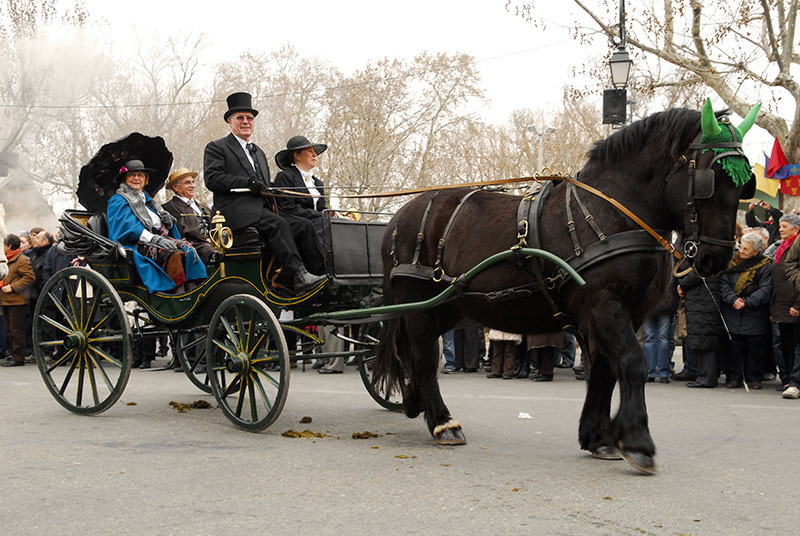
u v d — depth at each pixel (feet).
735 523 12.76
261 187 21.70
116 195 24.22
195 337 30.50
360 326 24.17
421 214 19.79
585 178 17.37
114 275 24.21
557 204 17.25
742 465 16.94
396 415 23.54
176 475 15.72
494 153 121.80
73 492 14.48
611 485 15.07
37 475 15.69
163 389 29.35
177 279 24.03
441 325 19.83
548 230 17.07
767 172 48.47
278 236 21.26
